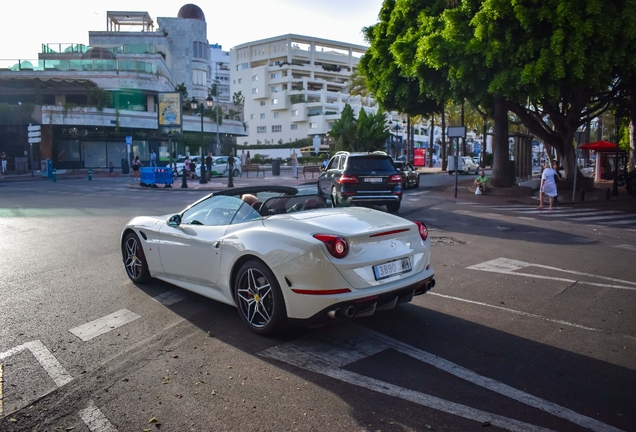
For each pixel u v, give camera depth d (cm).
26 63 4556
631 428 313
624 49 1516
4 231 1145
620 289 652
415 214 1453
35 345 455
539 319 528
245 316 488
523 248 946
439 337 472
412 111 2488
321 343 455
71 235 1084
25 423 324
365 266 435
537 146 8375
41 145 4444
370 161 1373
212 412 333
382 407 338
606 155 3122
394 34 2141
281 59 9906
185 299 597
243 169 3775
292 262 429
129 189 2583
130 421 324
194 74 6500
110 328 499
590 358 425
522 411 333
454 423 318
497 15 1576
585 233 1148
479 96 1781
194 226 561
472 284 672
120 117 4538
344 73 10188
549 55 1542
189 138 5256
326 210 529
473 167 4056
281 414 329
